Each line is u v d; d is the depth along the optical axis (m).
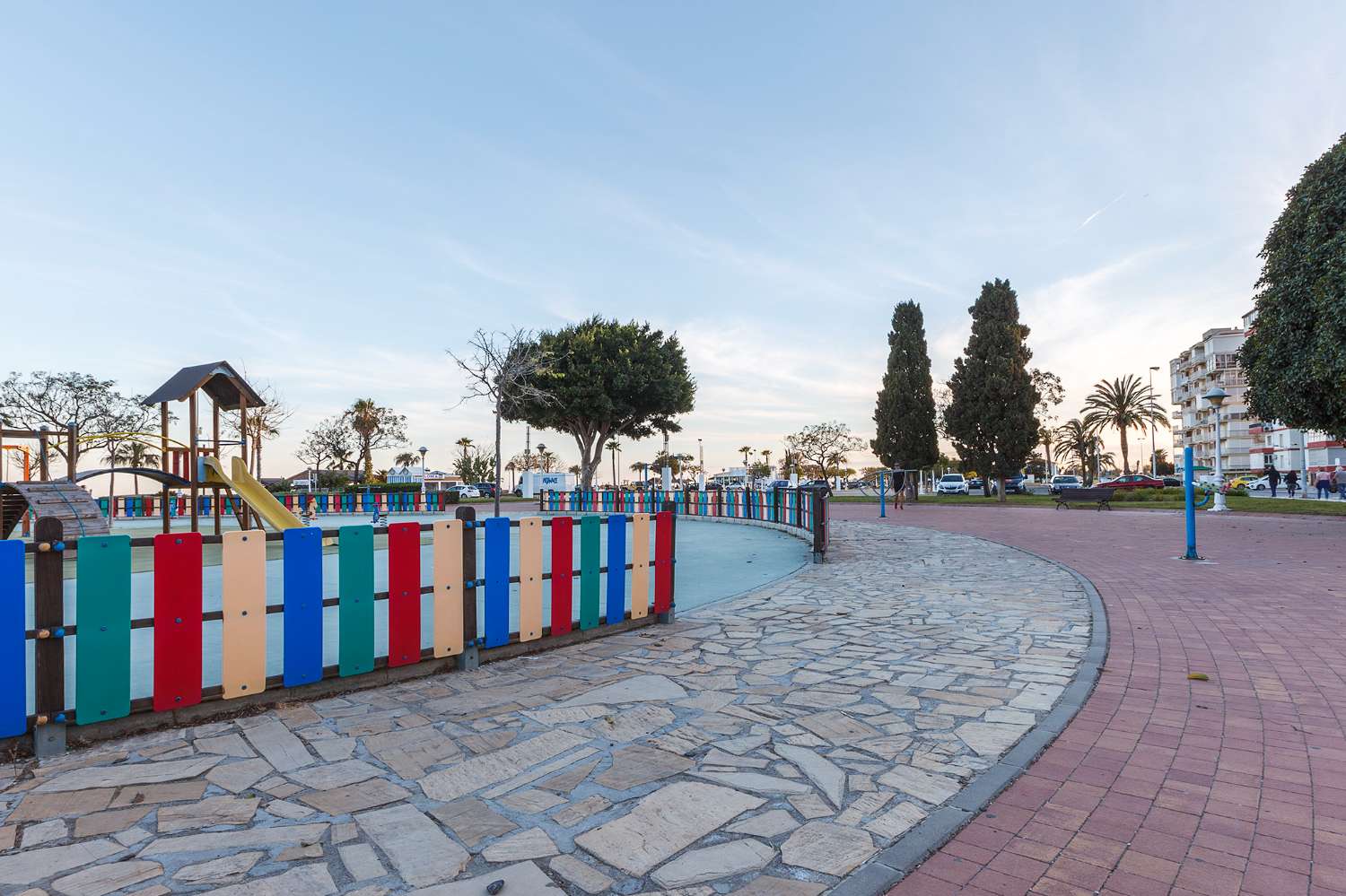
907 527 20.55
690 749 3.88
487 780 3.47
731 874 2.65
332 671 4.72
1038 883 2.58
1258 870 2.63
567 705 4.61
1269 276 18.23
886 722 4.30
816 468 75.56
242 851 2.77
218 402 16.70
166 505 15.16
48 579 3.68
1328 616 7.01
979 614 7.61
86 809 3.11
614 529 6.73
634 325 37.91
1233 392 79.62
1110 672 5.32
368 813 3.11
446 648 5.32
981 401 37.75
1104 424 68.62
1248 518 22.03
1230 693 4.75
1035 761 3.70
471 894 2.51
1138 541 15.33
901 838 2.90
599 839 2.91
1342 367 15.35
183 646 4.09
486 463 81.25
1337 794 3.25
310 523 24.64
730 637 6.60
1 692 3.57
